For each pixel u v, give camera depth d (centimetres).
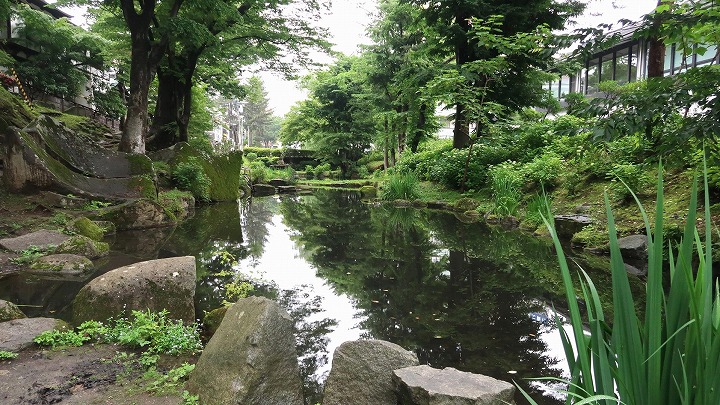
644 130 410
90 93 2411
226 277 566
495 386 235
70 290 480
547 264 617
